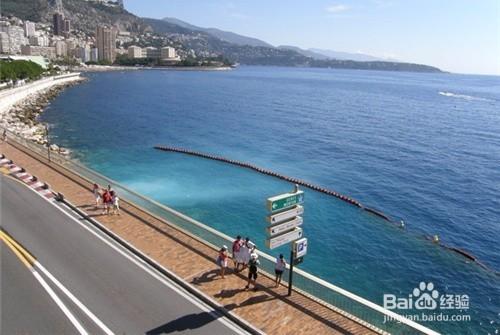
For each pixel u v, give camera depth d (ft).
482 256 111.55
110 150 215.10
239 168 188.44
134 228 84.99
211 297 60.49
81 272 66.85
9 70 412.98
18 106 325.01
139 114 350.64
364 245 113.29
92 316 55.26
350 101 522.06
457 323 80.43
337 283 92.48
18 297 59.06
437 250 112.98
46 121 293.23
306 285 67.10
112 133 261.44
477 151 243.81
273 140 256.11
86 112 347.97
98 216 91.20
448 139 280.51
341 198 152.66
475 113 439.63
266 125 312.91
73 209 95.81
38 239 78.84
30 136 224.12
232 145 238.27
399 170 195.52
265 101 490.08
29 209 94.79
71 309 56.65
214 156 207.92
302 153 223.71
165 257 72.64
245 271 68.90
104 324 53.72
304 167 195.31
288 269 68.28
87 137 245.04
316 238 115.96
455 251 113.09
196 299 60.70
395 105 491.72
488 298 90.74
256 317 56.13
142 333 52.29
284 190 157.99
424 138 280.51
